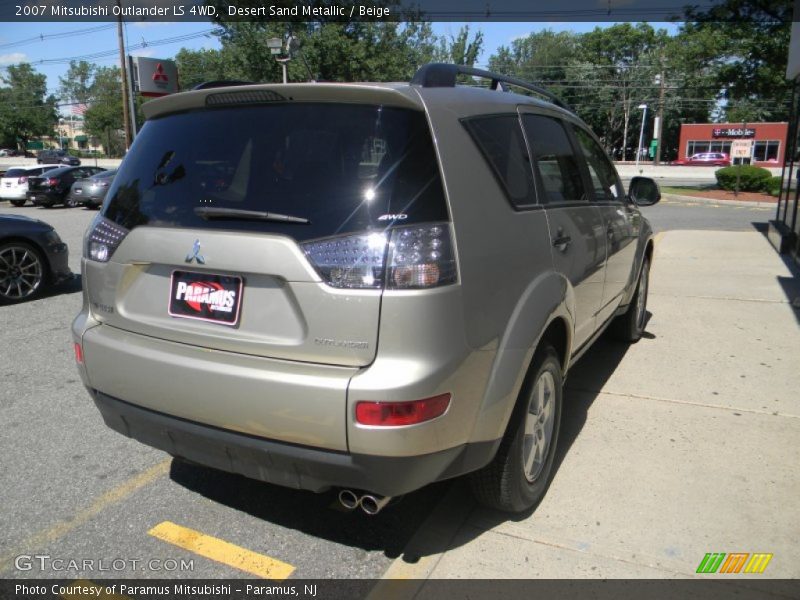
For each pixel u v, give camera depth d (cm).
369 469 228
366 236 223
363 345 222
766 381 460
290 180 241
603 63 7475
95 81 9312
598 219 385
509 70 7400
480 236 246
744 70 2686
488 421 252
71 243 1285
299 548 284
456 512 307
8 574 267
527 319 268
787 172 1120
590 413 410
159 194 267
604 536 285
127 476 346
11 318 690
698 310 658
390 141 235
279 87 249
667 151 7912
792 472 334
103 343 274
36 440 387
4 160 6800
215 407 244
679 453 356
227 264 240
